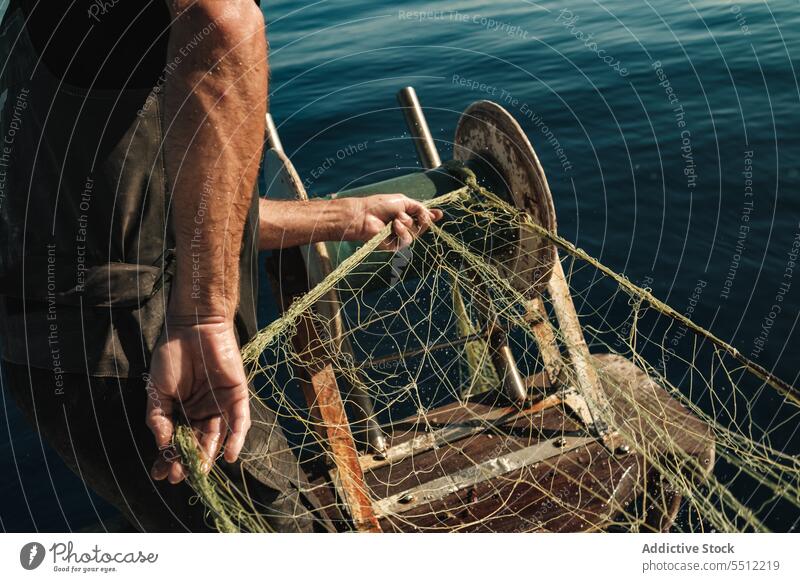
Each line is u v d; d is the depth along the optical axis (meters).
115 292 1.57
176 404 1.46
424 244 2.90
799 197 5.07
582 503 2.69
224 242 1.36
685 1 8.98
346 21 7.91
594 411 2.99
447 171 3.17
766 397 3.63
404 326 4.14
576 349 2.96
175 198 1.32
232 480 1.83
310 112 6.39
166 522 1.81
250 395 1.91
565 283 3.16
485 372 3.58
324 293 2.50
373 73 7.12
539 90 6.65
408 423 3.22
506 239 3.07
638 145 5.80
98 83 1.47
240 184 1.34
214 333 1.41
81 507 3.26
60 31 1.45
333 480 2.79
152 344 1.60
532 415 3.14
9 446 3.57
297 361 2.74
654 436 2.88
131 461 1.67
